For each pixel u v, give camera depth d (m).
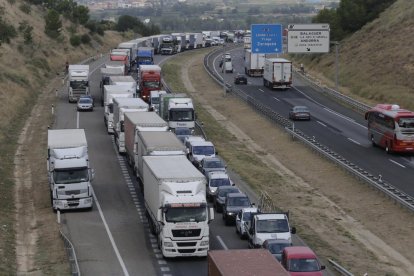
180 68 179.00
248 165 81.25
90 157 80.00
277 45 132.00
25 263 47.88
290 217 61.44
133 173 72.56
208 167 69.88
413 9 157.12
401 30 150.88
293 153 88.25
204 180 49.25
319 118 109.75
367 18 173.62
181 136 84.38
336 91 130.75
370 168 78.00
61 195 59.59
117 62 136.25
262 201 63.97
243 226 52.94
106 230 55.19
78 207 60.00
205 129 100.31
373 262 51.16
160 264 47.47
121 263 47.56
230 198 58.25
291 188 72.38
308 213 63.53
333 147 89.06
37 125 100.19
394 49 143.62
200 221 47.84
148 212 54.78
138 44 174.75
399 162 80.81
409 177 73.94
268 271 33.53
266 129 102.62
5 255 48.75
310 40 130.12
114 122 87.19
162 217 47.84
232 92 136.38
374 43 154.25
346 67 152.38
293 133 94.12
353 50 159.00
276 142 94.69
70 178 59.66
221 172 66.75
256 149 92.25
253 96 132.50
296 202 67.12
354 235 58.06
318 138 94.62
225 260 35.38
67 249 48.84
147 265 47.22
